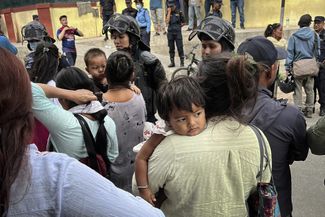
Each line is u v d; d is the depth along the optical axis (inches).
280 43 239.9
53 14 593.3
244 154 59.6
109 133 86.3
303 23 234.1
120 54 100.9
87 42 532.7
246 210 63.1
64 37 369.4
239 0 487.8
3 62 35.1
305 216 137.0
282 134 70.1
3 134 34.7
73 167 37.3
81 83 87.2
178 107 57.6
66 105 86.4
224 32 110.3
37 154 38.5
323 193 152.6
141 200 40.6
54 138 80.7
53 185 35.8
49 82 113.0
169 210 63.2
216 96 61.0
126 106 98.5
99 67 125.3
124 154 98.8
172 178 59.2
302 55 231.8
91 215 36.4
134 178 65.4
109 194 37.6
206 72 61.4
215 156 58.2
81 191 36.4
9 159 34.4
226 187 59.6
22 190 35.2
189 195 59.8
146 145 62.8
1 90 34.5
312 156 185.5
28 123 36.6
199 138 58.8
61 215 35.8
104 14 496.7
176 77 61.3
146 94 124.3
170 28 364.5
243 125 60.9
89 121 83.5
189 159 57.9
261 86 75.6
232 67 60.1
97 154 85.1
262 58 74.7
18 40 625.9
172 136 60.2
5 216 35.0
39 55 113.4
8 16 622.5
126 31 126.6
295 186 158.6
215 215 60.4
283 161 71.9
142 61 125.1
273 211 62.2
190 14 488.4
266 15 510.0
